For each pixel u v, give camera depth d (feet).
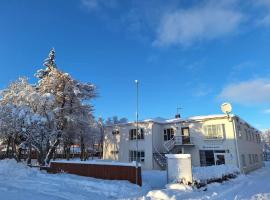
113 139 135.33
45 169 87.71
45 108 119.44
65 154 153.48
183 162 57.06
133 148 124.88
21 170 73.26
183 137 116.37
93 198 43.86
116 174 65.26
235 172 86.17
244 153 110.11
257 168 131.44
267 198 47.80
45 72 155.02
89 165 72.33
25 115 116.98
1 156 151.12
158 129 124.16
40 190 48.55
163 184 65.26
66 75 123.44
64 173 78.07
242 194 52.24
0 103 126.93
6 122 119.75
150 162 115.96
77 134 131.44
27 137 122.83
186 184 54.70
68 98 123.65
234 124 103.45
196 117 115.03
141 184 60.59
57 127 121.29
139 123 124.67
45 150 122.83
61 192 47.42
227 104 104.73
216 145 105.60
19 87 133.28
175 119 122.52
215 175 67.00
